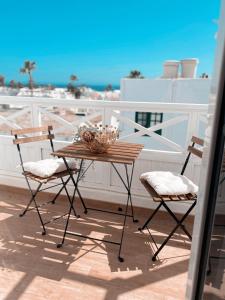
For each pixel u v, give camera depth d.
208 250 0.83
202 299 0.89
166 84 6.21
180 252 1.95
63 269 1.73
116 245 2.02
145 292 1.56
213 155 0.74
